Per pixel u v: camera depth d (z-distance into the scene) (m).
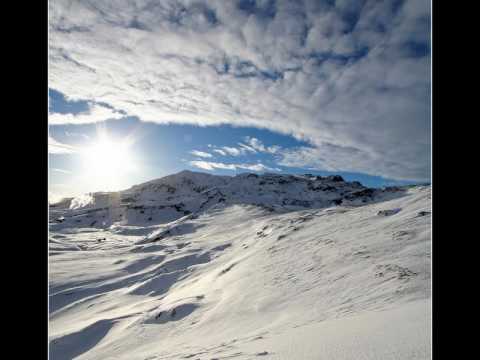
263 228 82.88
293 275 30.62
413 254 24.95
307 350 7.58
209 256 76.75
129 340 27.67
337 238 41.69
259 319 20.94
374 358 5.71
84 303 54.88
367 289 19.64
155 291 56.06
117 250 124.50
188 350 16.03
